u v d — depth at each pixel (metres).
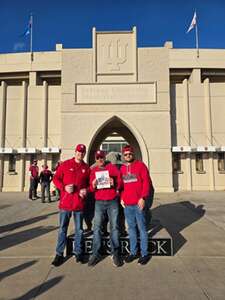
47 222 9.80
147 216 7.10
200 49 26.78
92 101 21.91
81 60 22.27
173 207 13.43
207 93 23.08
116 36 22.41
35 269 5.26
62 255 5.61
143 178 5.82
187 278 4.80
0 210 12.62
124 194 5.91
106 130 25.72
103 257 5.98
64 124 21.75
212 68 26.73
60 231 5.62
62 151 21.48
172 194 19.61
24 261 5.71
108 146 38.38
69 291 4.32
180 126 23.02
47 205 14.38
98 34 22.48
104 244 6.16
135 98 21.92
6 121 23.45
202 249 6.53
